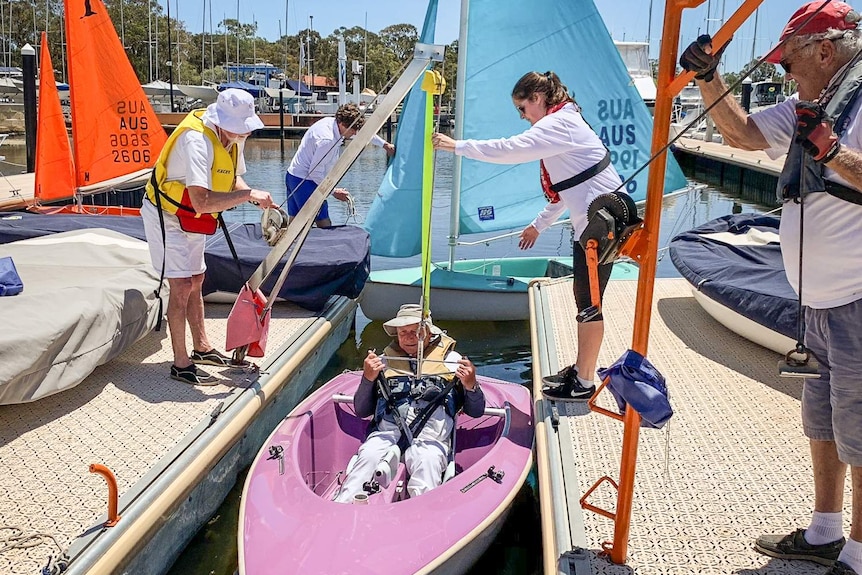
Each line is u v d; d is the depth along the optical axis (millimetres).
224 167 4398
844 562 2494
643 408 2461
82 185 10055
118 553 3012
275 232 4508
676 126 28156
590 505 2869
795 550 2795
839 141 2227
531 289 7125
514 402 4594
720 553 2879
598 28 8109
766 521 3096
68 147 10438
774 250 5805
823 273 2430
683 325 5785
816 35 2338
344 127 7559
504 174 8094
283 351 5445
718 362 4965
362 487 3629
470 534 3219
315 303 6492
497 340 7266
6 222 7203
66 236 6121
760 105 28719
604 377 2611
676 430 3953
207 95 43094
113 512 3107
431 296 7559
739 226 6676
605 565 2807
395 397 4137
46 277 5086
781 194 2557
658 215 2451
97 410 4258
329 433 4371
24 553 2934
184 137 4238
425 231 4105
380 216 8031
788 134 2549
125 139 10266
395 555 3055
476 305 7574
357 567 2984
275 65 67438
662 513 3170
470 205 8117
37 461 3654
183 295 4578
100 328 4383
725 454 3689
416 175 7941
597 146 4105
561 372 4445
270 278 6340
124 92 10086
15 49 50562
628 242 2488
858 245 2342
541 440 3875
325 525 3213
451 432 4129
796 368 2428
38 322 3900
